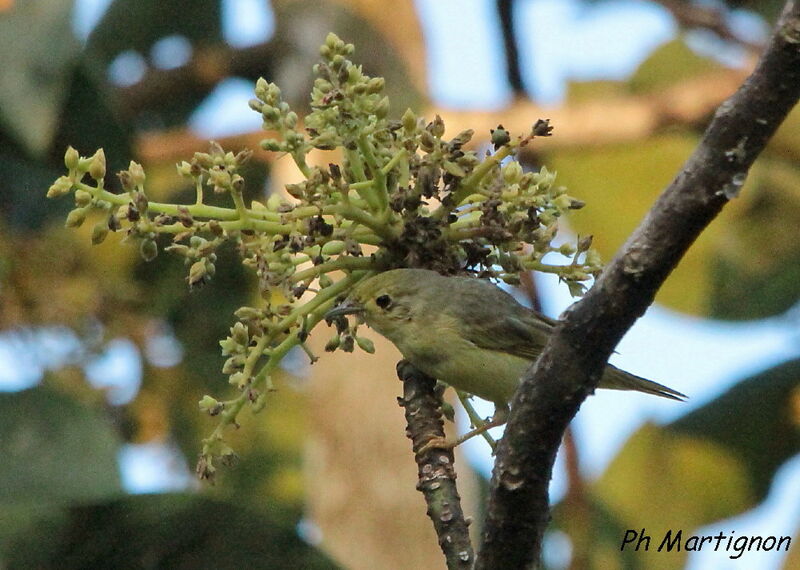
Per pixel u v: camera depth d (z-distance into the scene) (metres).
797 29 5.34
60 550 8.98
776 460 14.61
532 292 13.66
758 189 15.34
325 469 11.00
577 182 15.43
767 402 14.27
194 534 9.02
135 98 17.05
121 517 8.97
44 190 13.42
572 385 6.25
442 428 8.26
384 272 8.54
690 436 14.59
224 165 7.51
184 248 7.51
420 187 7.80
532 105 14.14
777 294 14.91
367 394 11.00
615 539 15.11
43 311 12.55
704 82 14.15
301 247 7.57
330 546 10.79
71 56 11.38
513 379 9.99
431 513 7.67
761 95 5.50
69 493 10.40
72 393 11.27
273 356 7.77
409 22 13.38
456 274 8.55
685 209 5.77
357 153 7.92
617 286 6.01
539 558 6.86
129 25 17.23
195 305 13.93
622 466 15.36
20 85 11.27
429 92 13.72
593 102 14.34
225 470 14.66
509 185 7.80
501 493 6.57
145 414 13.86
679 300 15.20
